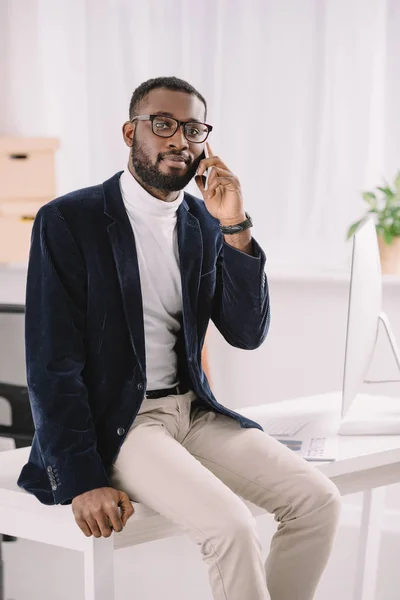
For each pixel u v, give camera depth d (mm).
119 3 3824
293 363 3838
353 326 2283
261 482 2006
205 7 3789
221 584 1800
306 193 3867
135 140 2043
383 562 3148
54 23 3877
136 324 1988
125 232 2016
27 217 3809
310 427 2451
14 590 2939
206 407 2182
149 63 3842
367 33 3764
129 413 1976
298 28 3789
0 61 3914
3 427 2717
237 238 2102
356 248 2273
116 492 1855
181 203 2180
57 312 1934
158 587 2973
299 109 3826
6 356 2803
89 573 1840
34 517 1943
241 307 2141
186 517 1824
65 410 1886
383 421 2447
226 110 3830
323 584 2998
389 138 3807
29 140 3740
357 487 2352
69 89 3898
